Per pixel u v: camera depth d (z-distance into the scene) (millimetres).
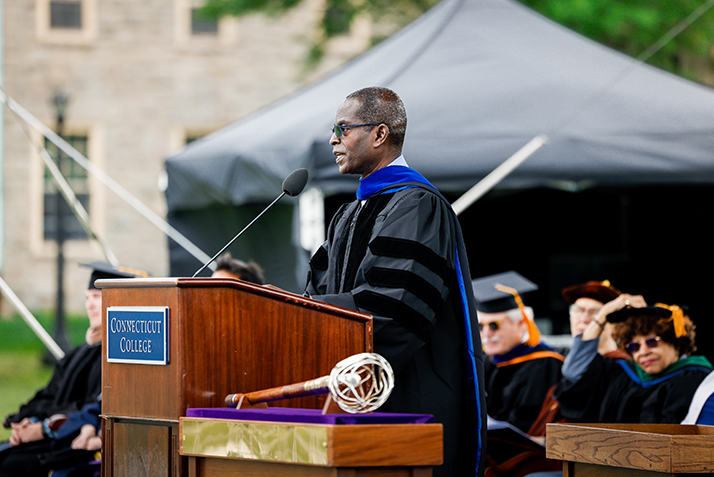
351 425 5133
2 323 45219
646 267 22016
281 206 17250
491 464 10773
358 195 7859
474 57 17422
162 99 50688
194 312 6039
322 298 7039
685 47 36875
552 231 22219
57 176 17203
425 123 15906
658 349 10180
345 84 18031
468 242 22031
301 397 6293
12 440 11992
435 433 5355
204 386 6043
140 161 50406
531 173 15609
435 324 7543
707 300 21344
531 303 22156
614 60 18141
